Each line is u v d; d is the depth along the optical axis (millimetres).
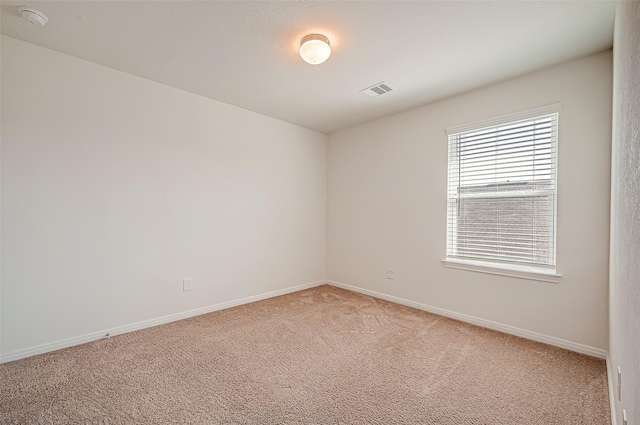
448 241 3068
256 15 1813
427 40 2047
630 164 1014
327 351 2270
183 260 2947
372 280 3791
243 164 3432
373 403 1654
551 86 2377
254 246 3553
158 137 2768
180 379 1870
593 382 1848
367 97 3041
